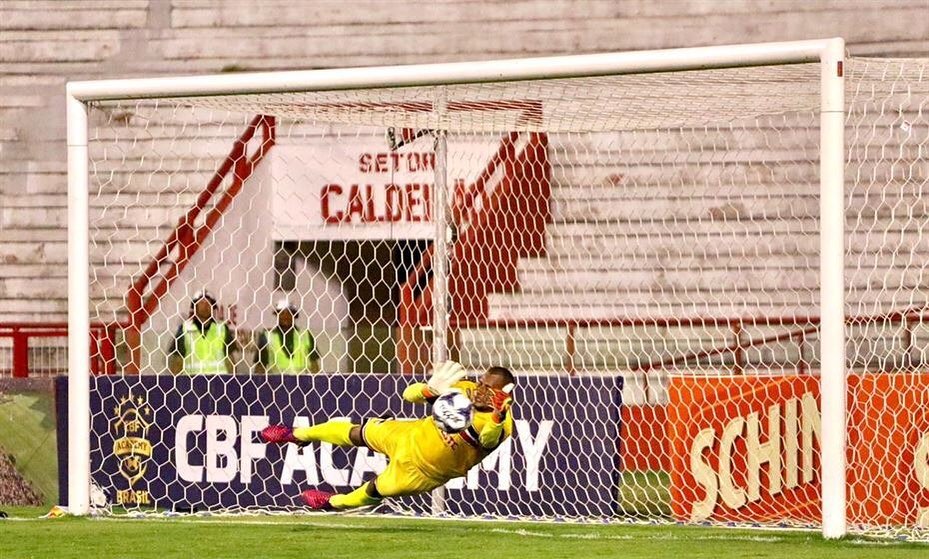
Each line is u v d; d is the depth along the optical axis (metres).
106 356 45.47
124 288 59.59
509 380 27.27
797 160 58.03
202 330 42.56
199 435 33.97
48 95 64.06
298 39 63.09
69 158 31.36
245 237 48.12
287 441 28.33
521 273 50.94
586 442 33.16
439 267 34.66
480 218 49.25
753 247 57.88
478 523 30.75
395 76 30.05
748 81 30.36
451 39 62.31
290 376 33.88
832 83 26.09
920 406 31.91
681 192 57.62
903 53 60.22
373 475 33.31
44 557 24.03
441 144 35.19
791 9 60.81
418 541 26.06
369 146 52.66
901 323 40.09
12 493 36.66
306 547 25.11
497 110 34.53
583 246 56.81
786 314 57.59
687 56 27.78
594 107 34.50
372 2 62.81
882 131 56.75
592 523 31.00
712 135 58.12
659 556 23.47
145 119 60.03
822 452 26.33
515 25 62.00
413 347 43.03
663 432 37.38
